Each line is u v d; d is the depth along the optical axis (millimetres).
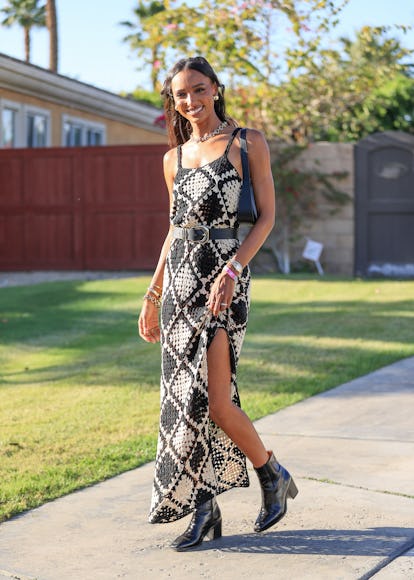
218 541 3295
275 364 6586
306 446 4535
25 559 3168
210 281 3203
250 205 3244
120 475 4117
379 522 3416
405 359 6742
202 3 14133
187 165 3330
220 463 3340
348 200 13672
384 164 13523
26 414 5297
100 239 14281
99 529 3451
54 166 14391
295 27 14047
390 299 10156
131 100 19109
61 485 3951
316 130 16406
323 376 6160
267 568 3031
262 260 14102
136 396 5730
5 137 15672
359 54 14914
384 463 4207
